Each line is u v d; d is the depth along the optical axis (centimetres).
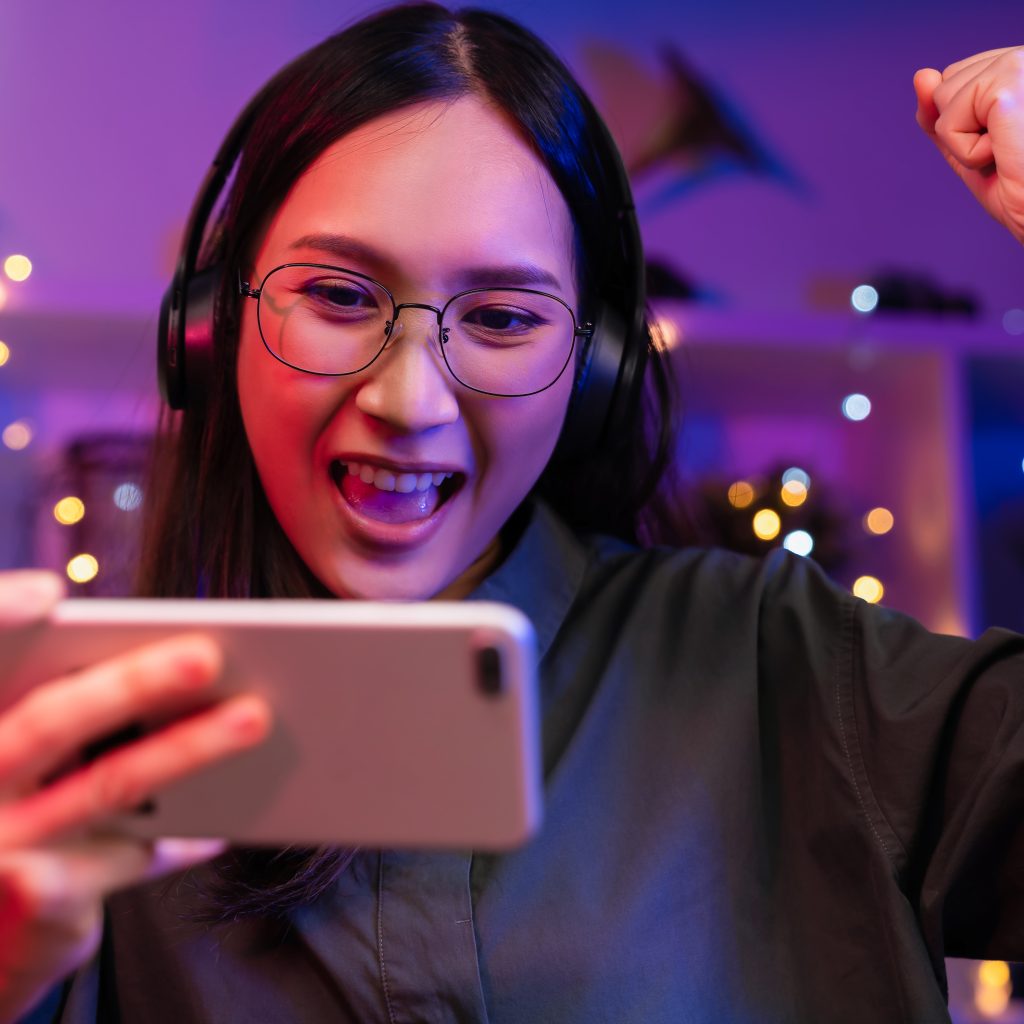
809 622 84
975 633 169
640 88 210
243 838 48
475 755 47
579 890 74
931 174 216
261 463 77
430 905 73
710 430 201
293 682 47
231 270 81
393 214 71
